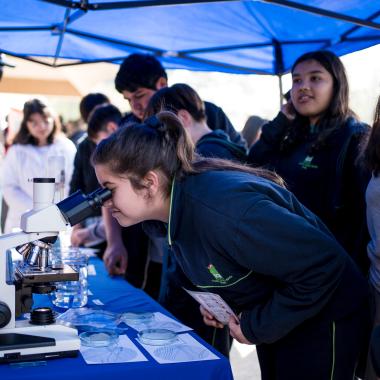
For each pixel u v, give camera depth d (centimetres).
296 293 147
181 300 225
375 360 132
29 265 153
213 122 285
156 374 136
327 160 241
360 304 161
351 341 159
